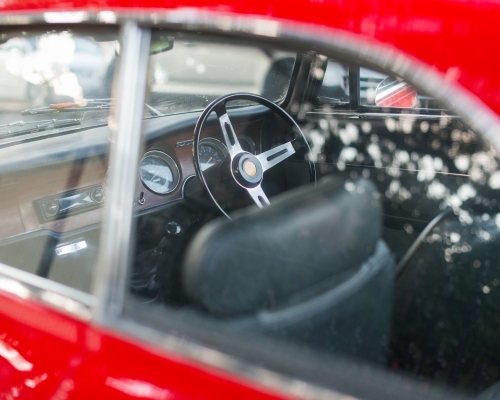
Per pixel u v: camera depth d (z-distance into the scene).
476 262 1.25
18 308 1.37
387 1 1.02
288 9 1.11
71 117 2.14
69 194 2.11
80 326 1.24
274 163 2.28
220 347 1.11
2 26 1.56
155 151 2.27
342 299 1.20
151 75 1.48
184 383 1.10
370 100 1.95
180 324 1.16
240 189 2.26
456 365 1.14
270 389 1.05
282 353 1.10
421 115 1.55
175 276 1.28
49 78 1.85
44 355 1.26
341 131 2.03
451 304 1.23
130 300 1.24
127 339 1.18
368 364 1.13
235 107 2.37
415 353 1.17
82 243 2.10
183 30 1.25
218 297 1.15
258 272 1.16
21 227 2.04
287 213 1.22
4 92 2.04
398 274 1.32
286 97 2.35
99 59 1.54
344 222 1.26
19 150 2.07
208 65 1.88
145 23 1.26
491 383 1.11
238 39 1.26
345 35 1.06
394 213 1.44
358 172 1.75
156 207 2.21
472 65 0.96
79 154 2.08
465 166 1.31
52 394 1.22
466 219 1.31
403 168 1.59
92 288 1.27
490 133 0.95
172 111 2.29
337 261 1.22
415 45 1.00
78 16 1.36
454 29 0.97
